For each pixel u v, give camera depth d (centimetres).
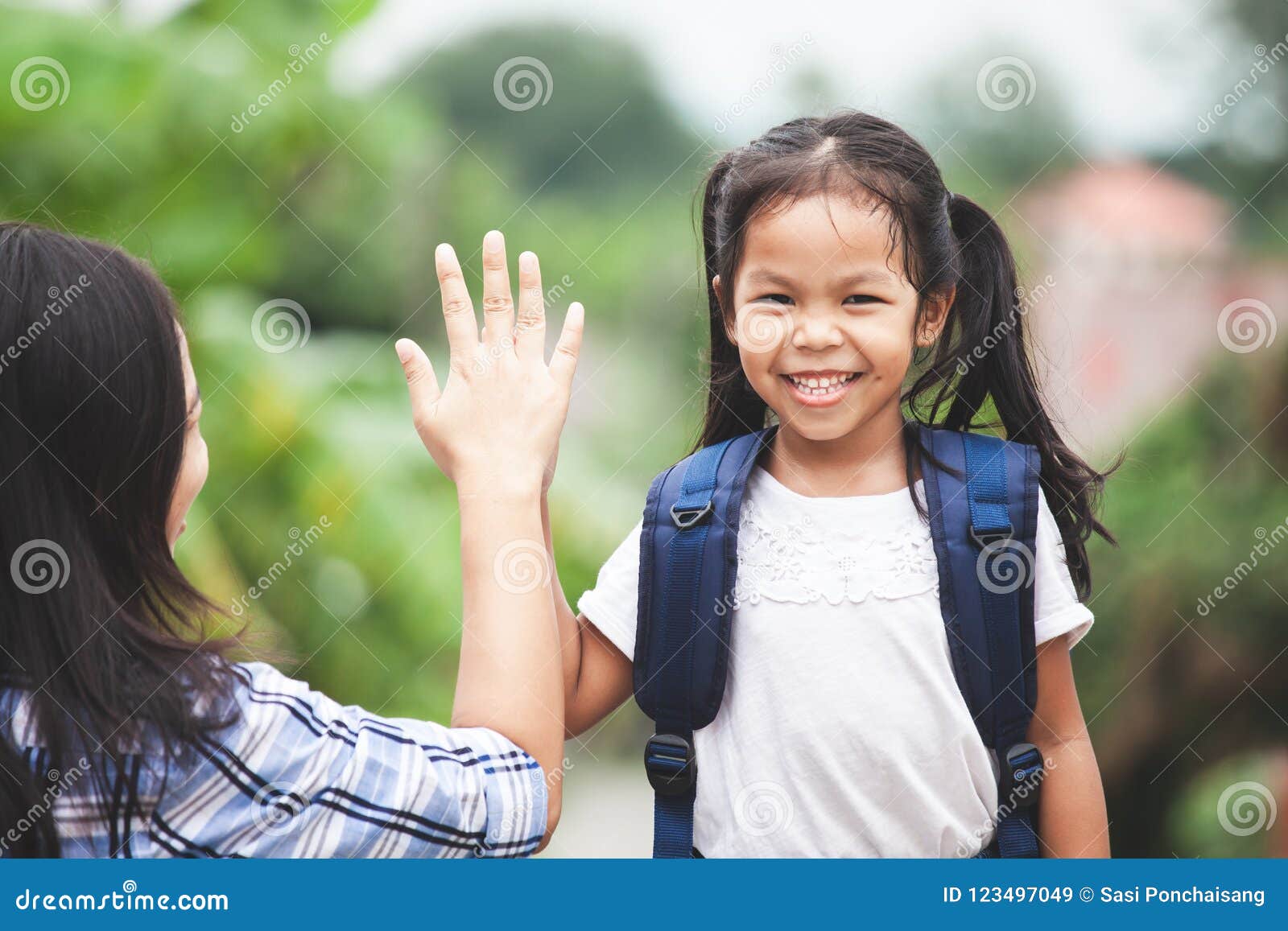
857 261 225
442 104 980
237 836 182
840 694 228
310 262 669
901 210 229
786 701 230
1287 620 418
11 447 176
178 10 593
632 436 838
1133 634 434
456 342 222
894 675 229
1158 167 704
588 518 590
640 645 237
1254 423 462
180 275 555
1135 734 425
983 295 259
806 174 228
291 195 643
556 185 991
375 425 566
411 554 533
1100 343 632
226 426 522
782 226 226
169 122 551
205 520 510
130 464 182
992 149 732
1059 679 243
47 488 177
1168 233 666
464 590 212
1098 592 443
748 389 262
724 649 231
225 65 569
